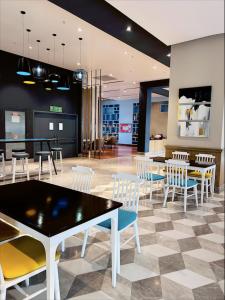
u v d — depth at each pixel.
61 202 2.08
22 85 8.33
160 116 17.09
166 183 4.73
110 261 2.55
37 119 9.02
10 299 1.97
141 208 4.29
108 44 6.46
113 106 18.84
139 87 12.88
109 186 5.62
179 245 2.95
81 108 10.76
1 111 7.80
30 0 4.37
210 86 5.46
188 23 4.80
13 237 2.00
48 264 1.54
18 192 2.38
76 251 2.75
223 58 5.28
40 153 6.45
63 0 3.87
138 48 5.89
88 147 11.23
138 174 4.77
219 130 5.42
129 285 2.17
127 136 18.02
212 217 3.90
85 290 2.09
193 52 5.70
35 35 6.11
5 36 6.21
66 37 6.18
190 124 5.82
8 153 8.17
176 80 6.02
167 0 3.98
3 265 1.65
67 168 7.92
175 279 2.28
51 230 1.52
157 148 13.20
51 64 8.98
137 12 4.40
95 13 4.45
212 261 2.61
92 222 1.81
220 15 4.45
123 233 3.24
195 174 4.97
